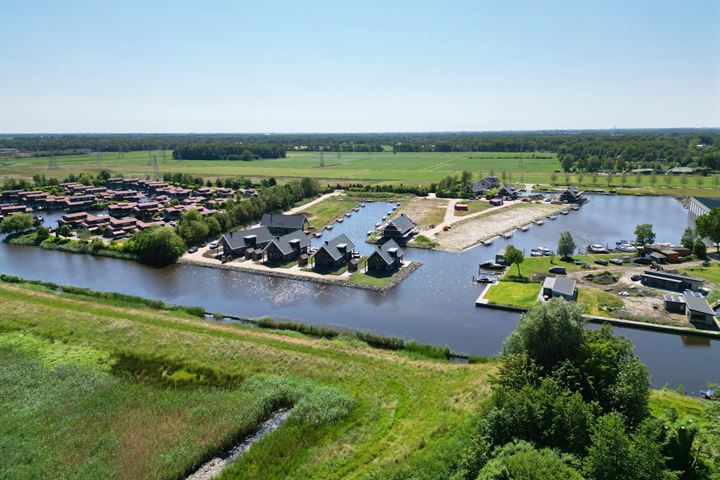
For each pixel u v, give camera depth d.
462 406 43.69
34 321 65.94
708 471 32.53
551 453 30.92
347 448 39.97
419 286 83.81
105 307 71.56
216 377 52.41
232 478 37.44
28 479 36.91
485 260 98.56
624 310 68.31
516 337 45.75
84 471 37.78
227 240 100.19
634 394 36.97
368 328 67.12
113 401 47.28
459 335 64.56
